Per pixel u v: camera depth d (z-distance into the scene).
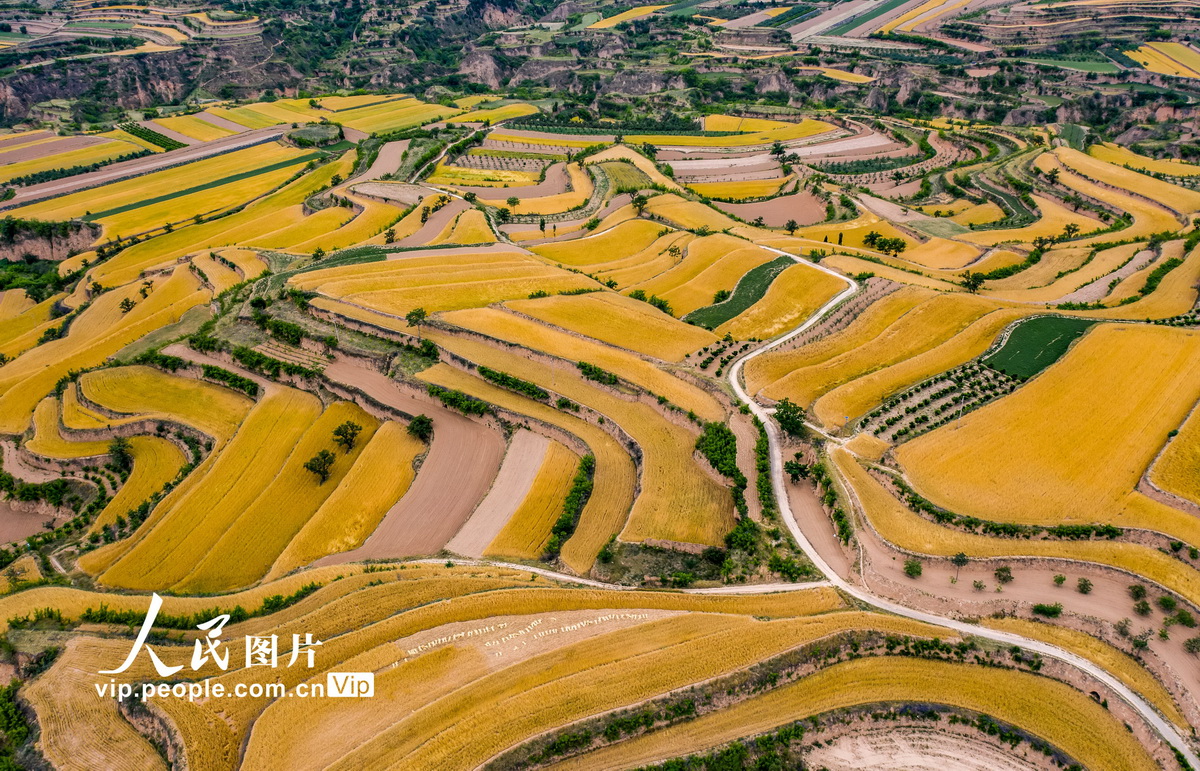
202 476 115.81
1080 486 94.00
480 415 120.62
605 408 117.69
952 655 76.69
